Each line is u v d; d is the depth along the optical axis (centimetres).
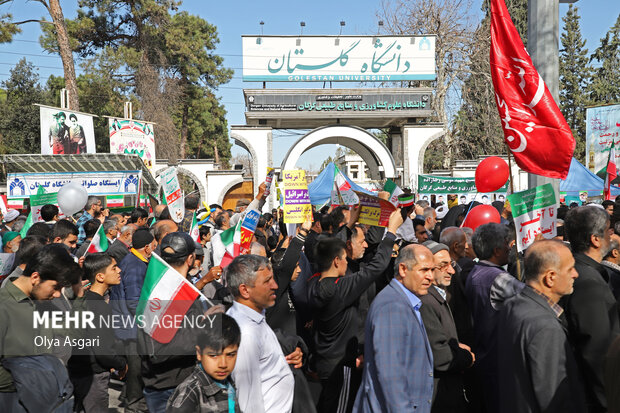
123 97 3550
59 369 345
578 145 4669
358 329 472
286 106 2720
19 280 352
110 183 1470
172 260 412
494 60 525
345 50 2777
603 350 329
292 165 2562
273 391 331
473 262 520
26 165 1786
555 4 760
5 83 3553
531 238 484
